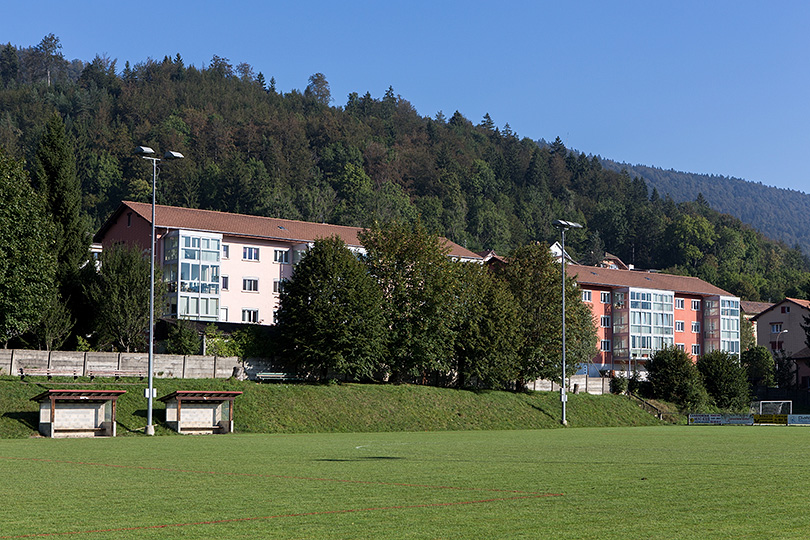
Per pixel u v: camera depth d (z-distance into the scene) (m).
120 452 33.59
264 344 74.75
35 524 14.28
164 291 71.94
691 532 13.26
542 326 88.62
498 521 14.40
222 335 73.25
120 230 99.19
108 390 51.50
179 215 94.75
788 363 134.00
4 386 53.69
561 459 29.14
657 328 131.50
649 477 22.02
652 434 56.91
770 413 106.25
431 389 76.69
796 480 21.17
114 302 67.75
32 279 57.91
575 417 82.00
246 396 62.44
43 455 31.70
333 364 71.69
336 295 73.56
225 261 94.94
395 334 78.06
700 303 140.25
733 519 14.55
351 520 14.60
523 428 74.12
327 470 24.47
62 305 66.25
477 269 87.00
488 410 75.94
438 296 79.50
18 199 57.12
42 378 57.91
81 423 50.50
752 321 163.50
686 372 98.56
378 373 80.12
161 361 65.12
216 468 25.30
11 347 66.62
